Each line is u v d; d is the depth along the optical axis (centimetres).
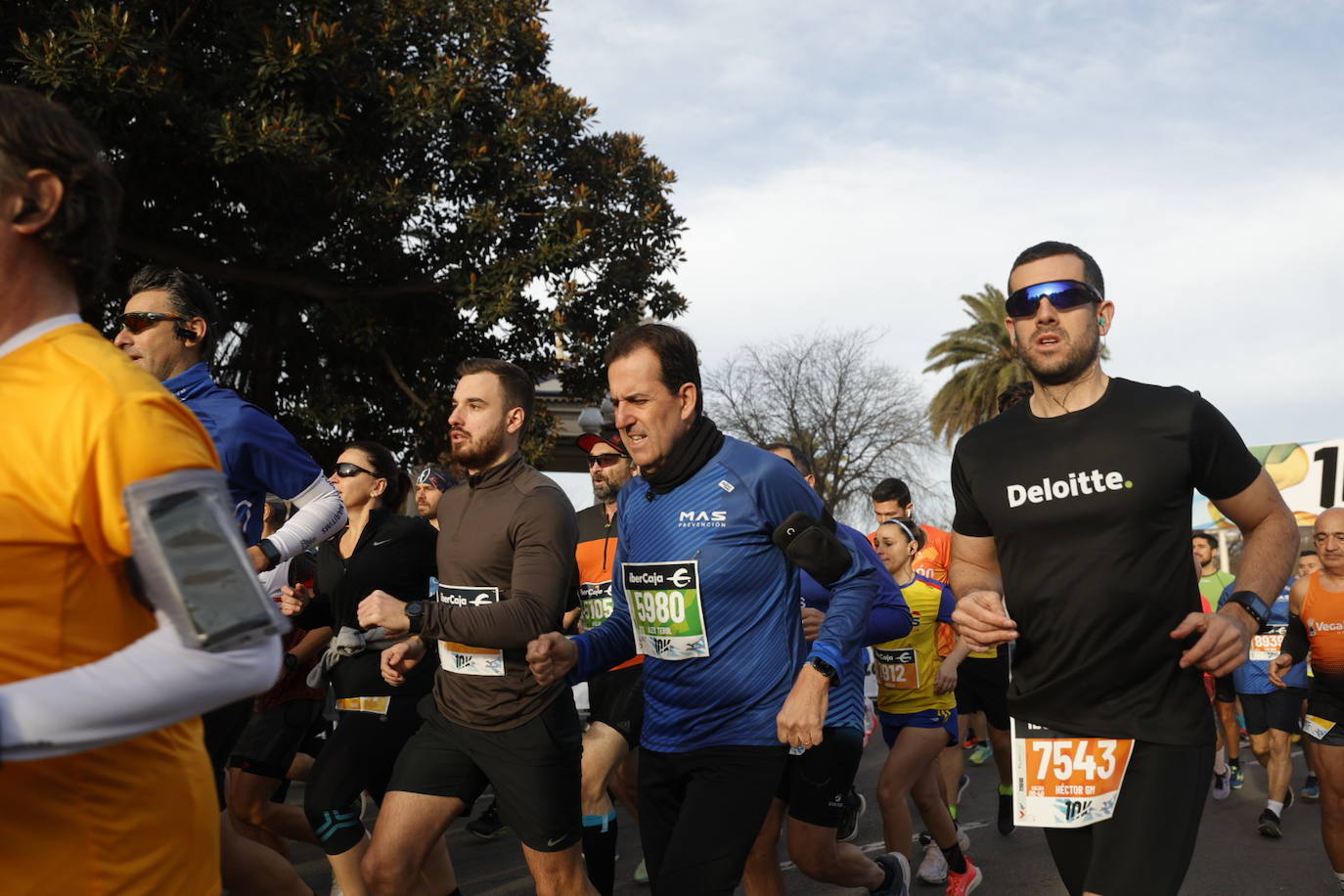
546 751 326
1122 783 261
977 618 268
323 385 1423
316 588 437
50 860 120
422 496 624
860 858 392
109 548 120
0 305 125
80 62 1020
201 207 1295
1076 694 268
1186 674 264
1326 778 514
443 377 1512
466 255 1402
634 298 1551
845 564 291
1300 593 559
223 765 316
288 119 1138
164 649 116
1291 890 552
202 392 325
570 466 2491
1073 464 270
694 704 295
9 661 115
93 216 130
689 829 282
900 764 486
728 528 293
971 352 3816
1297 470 2186
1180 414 265
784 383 3662
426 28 1373
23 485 116
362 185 1295
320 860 582
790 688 296
